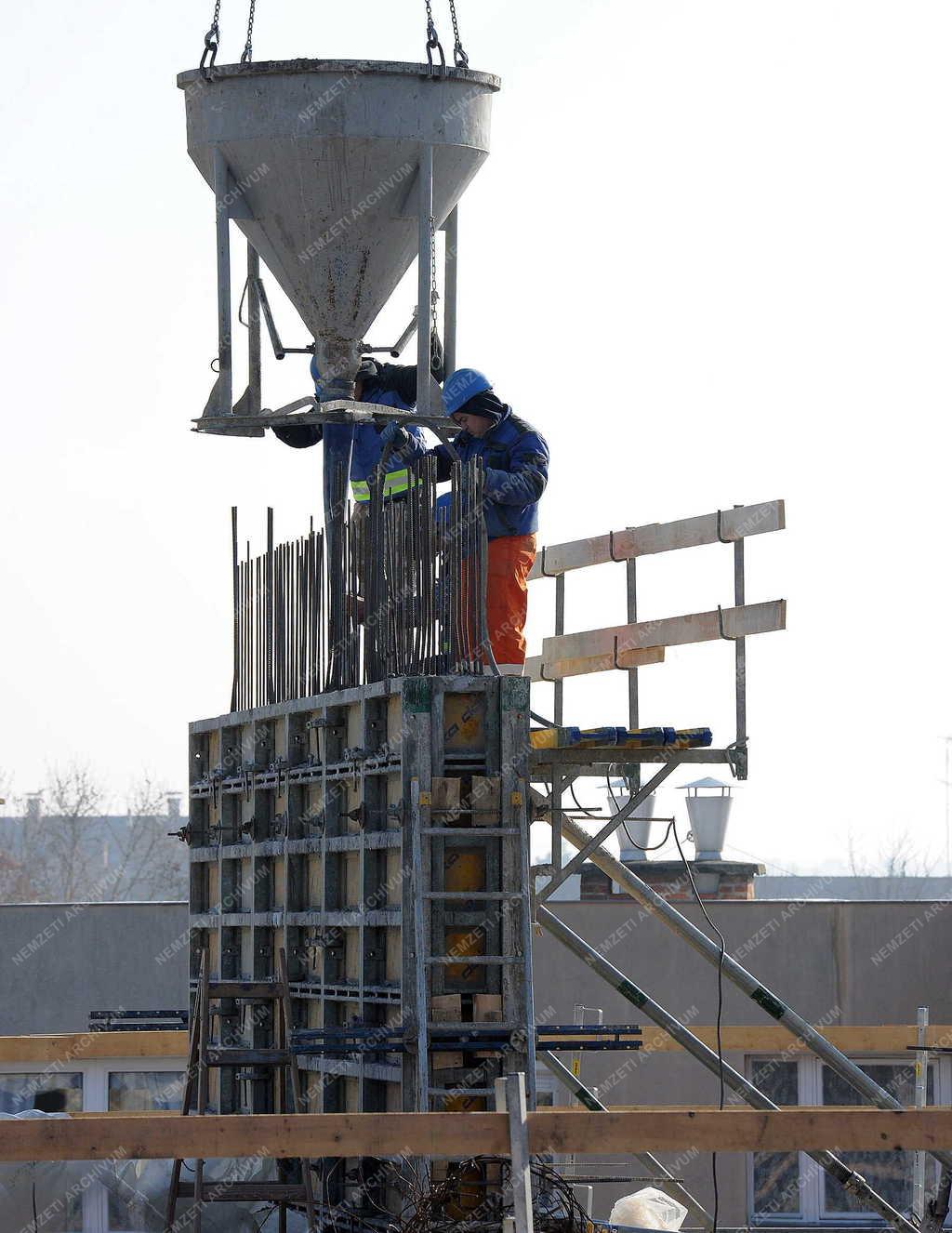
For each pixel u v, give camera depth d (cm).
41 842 11988
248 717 2341
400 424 2286
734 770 2028
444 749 1886
